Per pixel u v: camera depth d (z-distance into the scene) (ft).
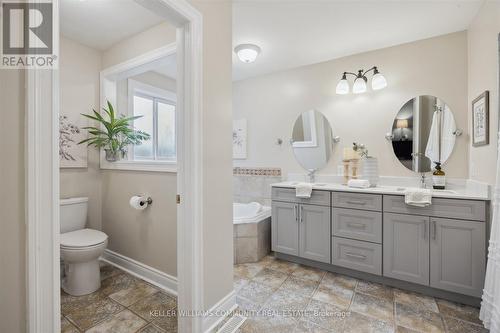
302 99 10.09
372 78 8.23
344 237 7.35
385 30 7.34
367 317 5.41
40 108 2.38
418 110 7.96
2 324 2.23
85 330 5.04
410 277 6.39
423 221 6.23
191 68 4.43
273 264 8.29
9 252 2.26
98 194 8.43
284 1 5.97
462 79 7.34
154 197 6.84
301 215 8.09
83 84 8.07
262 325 5.14
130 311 5.67
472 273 5.66
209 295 4.92
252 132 11.28
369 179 7.98
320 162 9.72
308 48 8.48
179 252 4.62
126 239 7.61
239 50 8.23
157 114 11.11
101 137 8.11
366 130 8.82
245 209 10.75
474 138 6.61
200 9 4.64
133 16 6.55
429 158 7.80
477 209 5.62
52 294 2.44
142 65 7.36
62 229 7.16
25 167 2.32
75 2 5.97
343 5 6.16
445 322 5.23
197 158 4.51
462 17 6.66
